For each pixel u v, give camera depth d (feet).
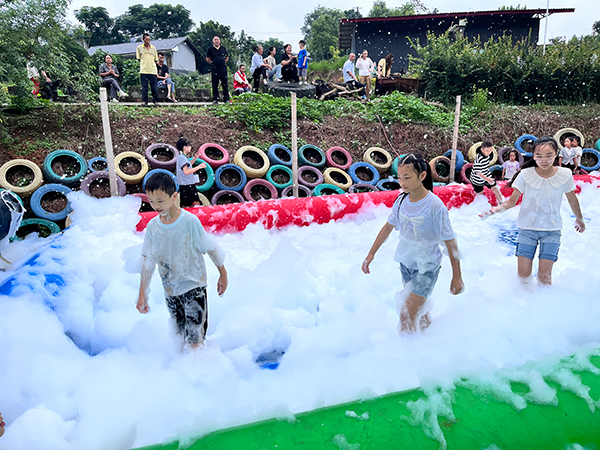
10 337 10.51
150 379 9.12
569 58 44.52
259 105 33.96
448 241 9.37
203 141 30.60
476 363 8.65
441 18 63.36
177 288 9.66
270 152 30.45
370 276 14.42
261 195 27.91
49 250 14.99
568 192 12.17
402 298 10.57
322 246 17.75
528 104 45.14
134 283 13.69
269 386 8.91
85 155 26.91
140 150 28.50
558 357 8.87
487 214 13.30
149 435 7.54
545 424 7.25
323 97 41.60
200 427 7.15
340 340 10.73
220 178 27.63
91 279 13.83
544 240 12.39
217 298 13.08
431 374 8.31
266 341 11.40
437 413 7.34
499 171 34.47
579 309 11.26
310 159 31.89
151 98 43.83
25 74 26.61
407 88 46.57
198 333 10.21
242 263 15.96
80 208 20.07
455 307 11.55
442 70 45.44
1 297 11.69
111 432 7.66
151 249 9.33
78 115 27.99
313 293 13.88
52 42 27.35
